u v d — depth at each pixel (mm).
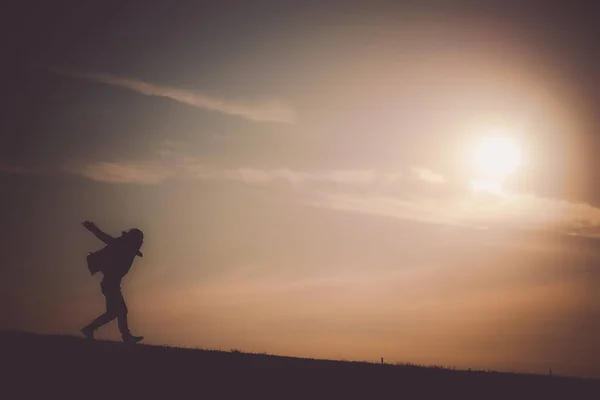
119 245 15969
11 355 14164
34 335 15758
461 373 16328
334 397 13961
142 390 13289
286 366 15477
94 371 13859
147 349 15445
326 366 15844
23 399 12414
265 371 14977
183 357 15188
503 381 15945
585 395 15320
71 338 15742
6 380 13047
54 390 12891
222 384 14000
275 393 13852
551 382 16188
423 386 15062
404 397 14297
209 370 14602
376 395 14273
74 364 14070
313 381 14727
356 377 15234
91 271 15867
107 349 15094
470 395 14727
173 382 13805
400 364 16984
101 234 16047
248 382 14242
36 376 13352
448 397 14500
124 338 15773
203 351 15883
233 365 15086
